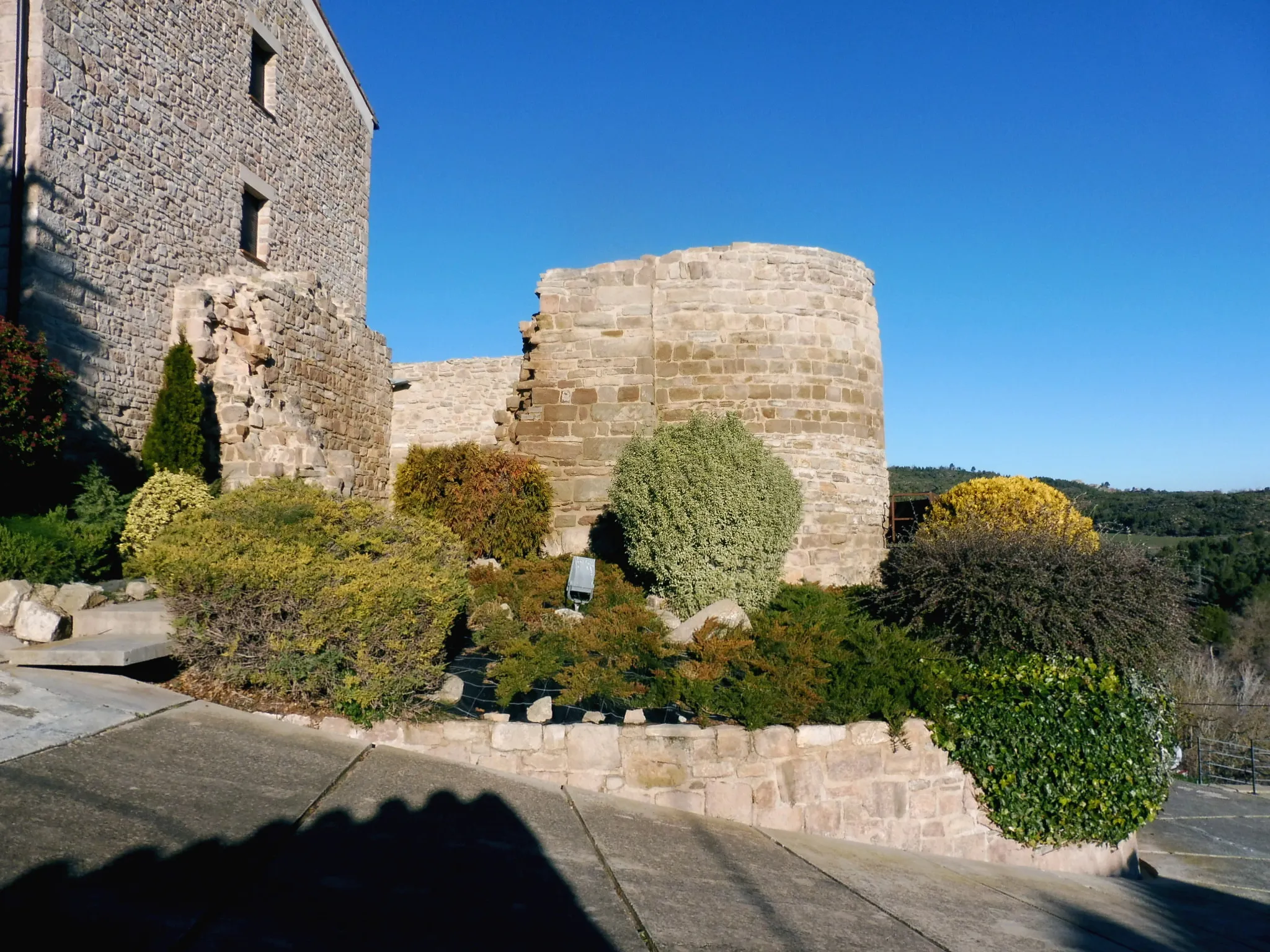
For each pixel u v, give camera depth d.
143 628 5.81
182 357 10.53
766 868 4.88
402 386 19.45
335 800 4.26
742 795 5.92
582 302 11.04
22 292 9.37
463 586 6.51
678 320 10.89
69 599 6.09
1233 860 9.16
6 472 7.64
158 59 11.83
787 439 10.70
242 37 14.02
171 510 8.55
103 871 3.08
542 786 5.39
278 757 4.64
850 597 9.29
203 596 5.36
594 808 5.20
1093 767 6.82
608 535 10.48
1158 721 7.38
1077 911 5.54
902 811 6.45
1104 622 7.27
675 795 5.81
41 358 8.06
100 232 10.52
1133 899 6.33
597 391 10.85
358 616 5.40
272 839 3.67
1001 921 4.85
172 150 12.08
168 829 3.53
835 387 11.07
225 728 4.88
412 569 6.01
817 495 10.72
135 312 11.06
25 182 9.48
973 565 7.64
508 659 6.56
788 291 10.98
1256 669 23.00
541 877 3.91
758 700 6.17
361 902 3.29
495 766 5.63
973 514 11.12
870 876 5.23
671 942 3.50
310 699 5.55
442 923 3.25
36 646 5.28
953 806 6.66
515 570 9.59
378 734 5.54
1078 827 6.83
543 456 10.85
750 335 10.84
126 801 3.69
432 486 10.20
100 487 8.44
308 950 2.87
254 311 12.42
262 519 6.37
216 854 3.42
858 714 6.43
